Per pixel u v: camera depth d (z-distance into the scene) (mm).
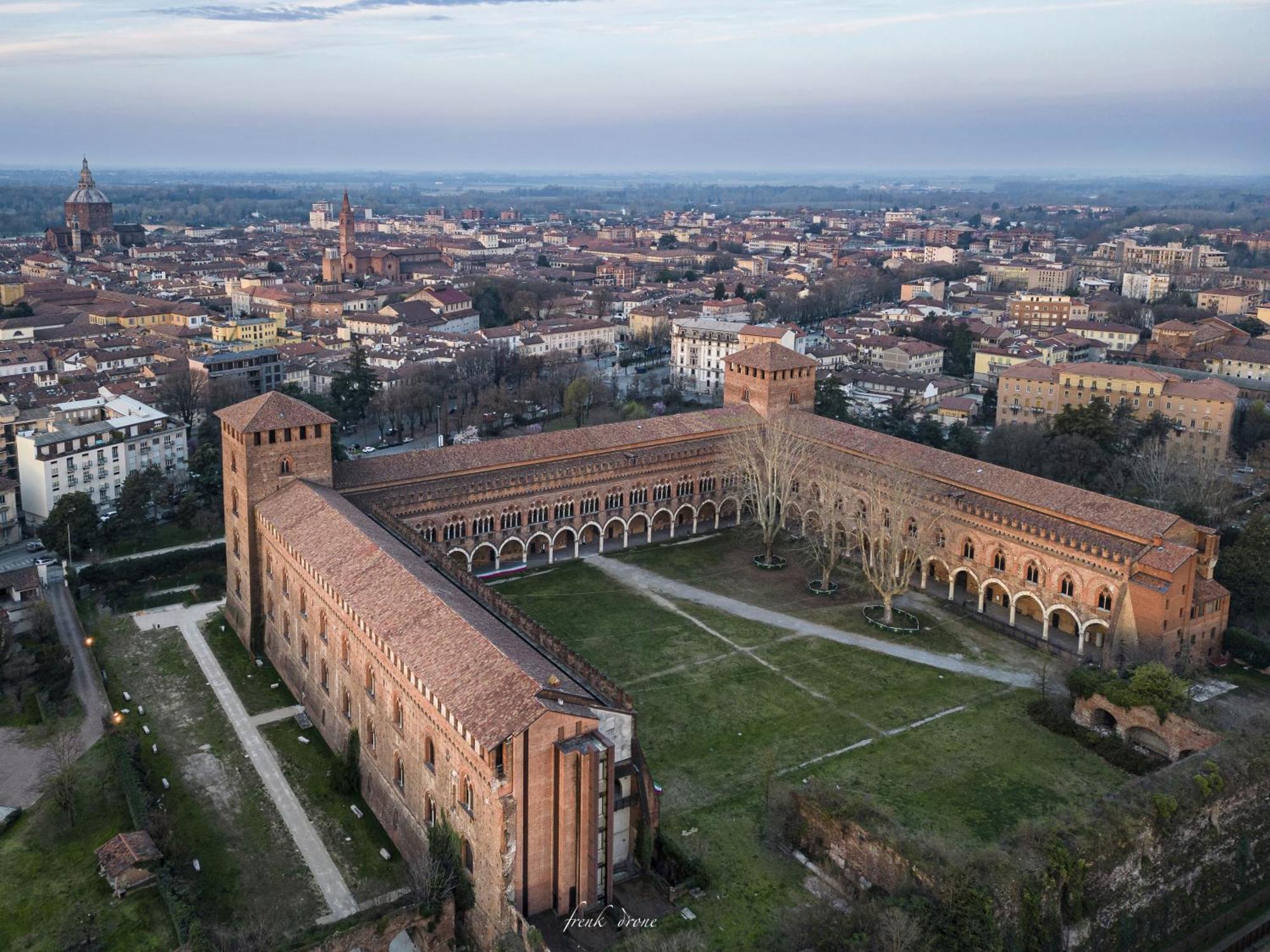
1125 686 127438
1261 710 132375
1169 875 103375
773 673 142125
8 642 138000
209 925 92250
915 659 147750
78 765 119062
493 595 119812
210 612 162875
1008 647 152500
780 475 184000
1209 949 102312
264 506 143875
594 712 92125
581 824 89875
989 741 126188
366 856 105000
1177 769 109438
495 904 88062
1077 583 149000
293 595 133875
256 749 123375
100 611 162625
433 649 99625
